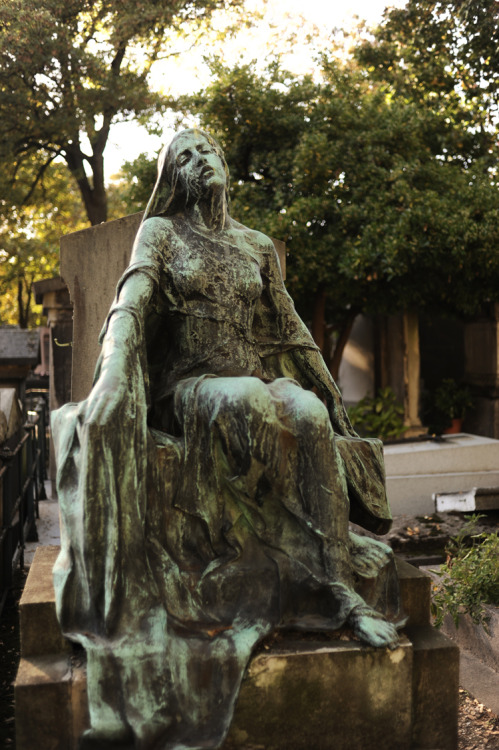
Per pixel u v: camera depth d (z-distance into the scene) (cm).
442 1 866
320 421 253
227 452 248
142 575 235
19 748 224
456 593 348
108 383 239
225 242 286
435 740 247
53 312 825
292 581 249
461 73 924
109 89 1115
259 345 295
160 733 216
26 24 995
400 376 1073
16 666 354
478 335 1067
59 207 1678
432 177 910
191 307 276
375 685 237
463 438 729
